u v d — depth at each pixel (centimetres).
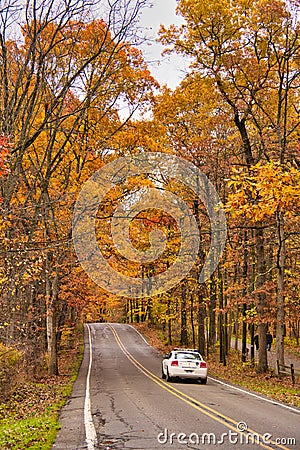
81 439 984
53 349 2503
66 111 2220
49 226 1928
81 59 2083
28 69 1853
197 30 2470
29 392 1778
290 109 2625
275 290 2727
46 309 2452
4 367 1647
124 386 1977
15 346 1734
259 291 2491
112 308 8475
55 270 2325
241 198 1120
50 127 1645
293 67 2422
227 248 3094
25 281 1641
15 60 1852
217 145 2889
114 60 2183
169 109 2822
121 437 995
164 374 2359
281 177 1088
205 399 1586
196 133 2989
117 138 2330
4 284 1493
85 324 7112
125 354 4041
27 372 2170
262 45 2417
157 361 3541
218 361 3322
